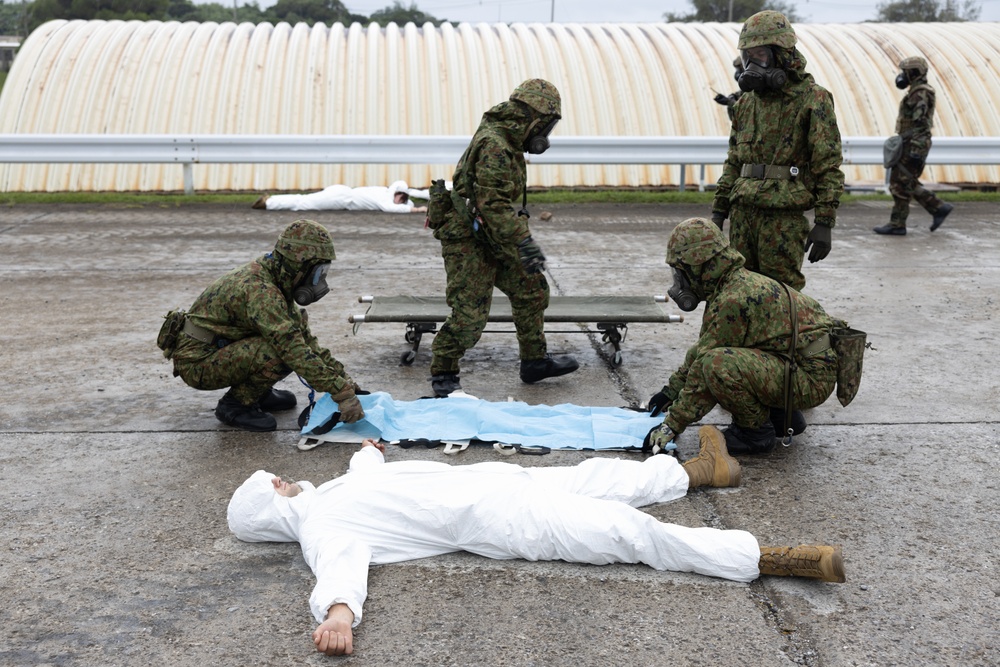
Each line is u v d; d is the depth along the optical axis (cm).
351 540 325
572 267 899
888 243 1019
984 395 535
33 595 326
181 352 463
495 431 461
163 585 333
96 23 1587
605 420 474
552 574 340
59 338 648
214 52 1485
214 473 426
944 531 373
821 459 444
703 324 438
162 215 1179
